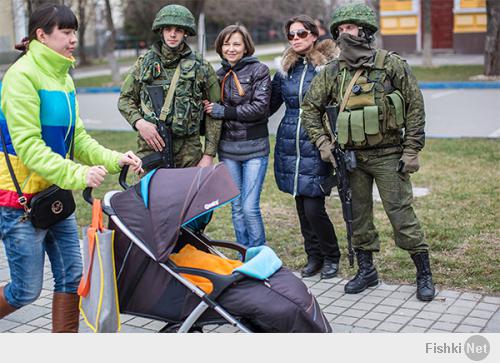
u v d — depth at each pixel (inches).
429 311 174.2
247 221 206.8
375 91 174.4
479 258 208.1
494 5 695.7
